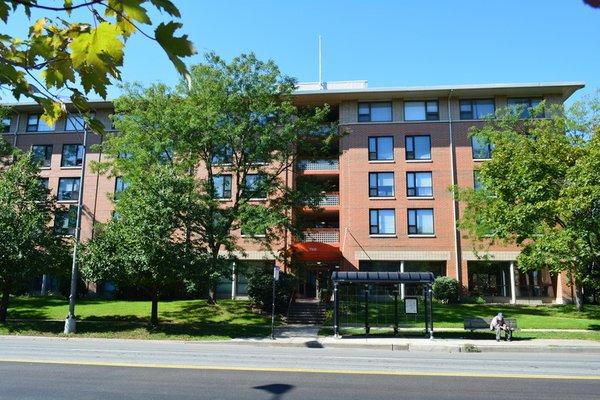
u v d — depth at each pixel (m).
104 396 9.77
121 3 2.03
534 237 26.61
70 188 42.56
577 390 10.76
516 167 26.67
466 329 23.69
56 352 17.33
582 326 26.56
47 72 2.46
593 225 22.98
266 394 10.03
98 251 25.36
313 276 41.03
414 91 39.81
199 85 28.55
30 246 25.91
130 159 29.47
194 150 30.08
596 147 23.45
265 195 31.94
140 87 29.86
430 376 12.53
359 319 29.00
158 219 24.94
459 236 38.41
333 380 11.77
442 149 39.81
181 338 23.09
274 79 30.12
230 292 39.84
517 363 15.67
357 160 40.22
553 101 39.66
